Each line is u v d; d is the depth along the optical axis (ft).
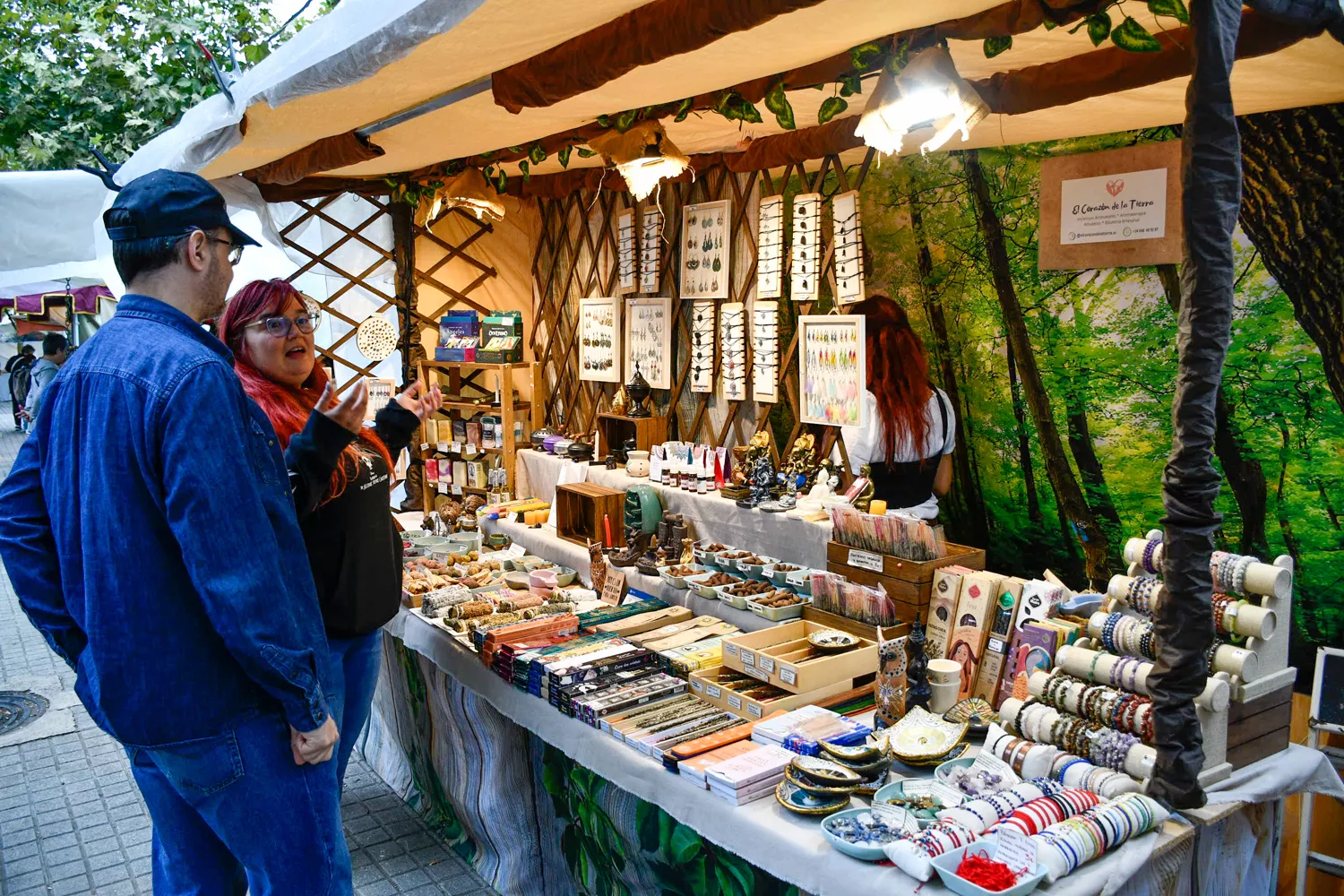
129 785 15.39
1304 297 9.81
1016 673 8.52
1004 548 13.06
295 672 6.66
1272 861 7.75
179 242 6.74
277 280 9.40
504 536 16.98
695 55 8.74
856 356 12.91
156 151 13.38
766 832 7.29
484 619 12.67
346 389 20.90
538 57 8.87
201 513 6.31
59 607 7.06
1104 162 11.37
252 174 16.98
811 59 9.03
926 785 7.72
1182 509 6.40
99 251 19.44
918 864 6.34
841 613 10.30
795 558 12.60
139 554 6.47
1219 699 6.97
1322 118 9.53
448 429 20.49
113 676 6.48
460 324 19.77
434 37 7.38
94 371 6.57
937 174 12.98
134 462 6.44
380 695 15.33
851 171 14.08
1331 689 9.05
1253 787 7.19
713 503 13.92
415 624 13.33
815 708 9.16
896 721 8.60
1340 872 9.09
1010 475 12.84
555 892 11.47
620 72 8.13
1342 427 9.70
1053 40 8.40
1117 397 11.64
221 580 6.35
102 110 25.79
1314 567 10.02
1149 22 7.93
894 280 13.75
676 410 17.13
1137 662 7.39
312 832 7.13
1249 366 10.28
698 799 7.98
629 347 17.76
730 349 15.52
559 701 10.14
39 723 17.98
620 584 13.62
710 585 12.44
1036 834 6.44
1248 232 10.16
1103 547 12.03
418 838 13.46
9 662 21.70
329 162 14.28
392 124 12.41
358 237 20.25
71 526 6.64
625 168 11.19
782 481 13.79
